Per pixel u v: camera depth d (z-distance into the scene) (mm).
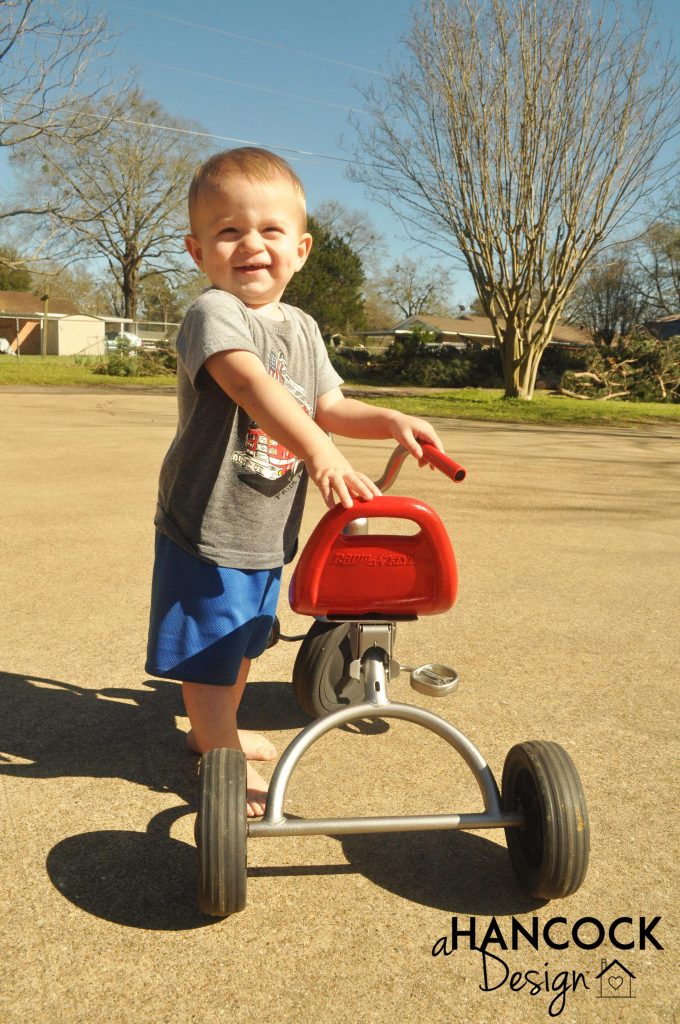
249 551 2102
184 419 2053
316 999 1564
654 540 5328
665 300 51125
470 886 1922
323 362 2248
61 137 23422
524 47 18312
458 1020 1531
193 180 2092
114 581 4031
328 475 1678
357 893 1879
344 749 2510
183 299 65062
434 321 58156
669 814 2211
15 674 2969
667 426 15680
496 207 20266
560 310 21250
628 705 2852
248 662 2365
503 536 5324
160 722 2668
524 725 2684
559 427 14453
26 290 67375
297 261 2125
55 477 6875
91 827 2088
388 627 1907
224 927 1751
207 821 1661
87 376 25594
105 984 1586
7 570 4172
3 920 1750
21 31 20797
